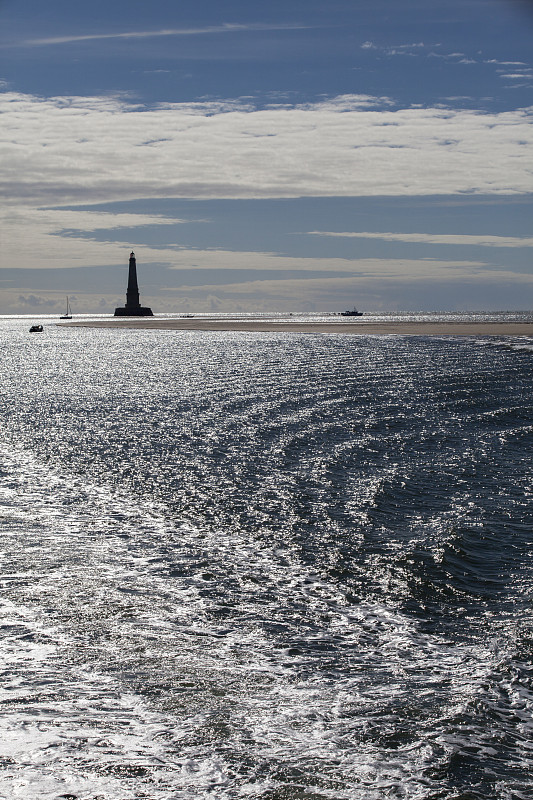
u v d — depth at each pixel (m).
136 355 100.25
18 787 8.02
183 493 22.50
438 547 16.88
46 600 13.75
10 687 10.34
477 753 8.88
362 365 73.06
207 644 11.98
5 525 18.88
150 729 9.28
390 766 8.59
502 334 138.38
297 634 12.45
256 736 9.17
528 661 11.37
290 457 27.92
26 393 53.16
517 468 25.55
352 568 15.73
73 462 27.39
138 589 14.45
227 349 109.31
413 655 11.64
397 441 31.08
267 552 16.83
